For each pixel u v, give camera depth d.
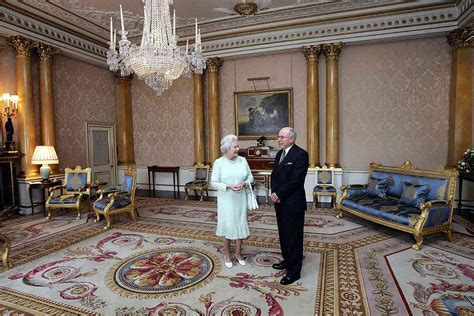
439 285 2.82
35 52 6.22
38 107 6.35
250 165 7.09
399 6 5.83
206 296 2.69
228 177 3.18
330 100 6.56
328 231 4.51
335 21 6.33
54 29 6.40
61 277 3.12
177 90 8.22
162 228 4.80
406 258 3.47
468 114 5.66
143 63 3.81
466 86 5.64
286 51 6.98
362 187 5.34
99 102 7.95
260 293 2.73
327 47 6.46
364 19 6.17
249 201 3.28
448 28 5.71
